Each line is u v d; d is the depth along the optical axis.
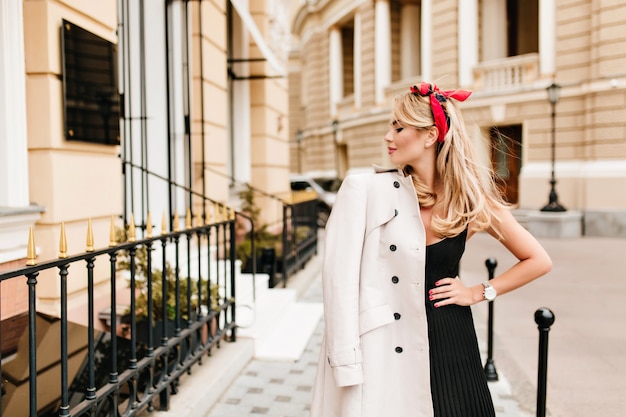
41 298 3.48
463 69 18.52
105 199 4.08
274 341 4.96
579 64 15.21
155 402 3.29
